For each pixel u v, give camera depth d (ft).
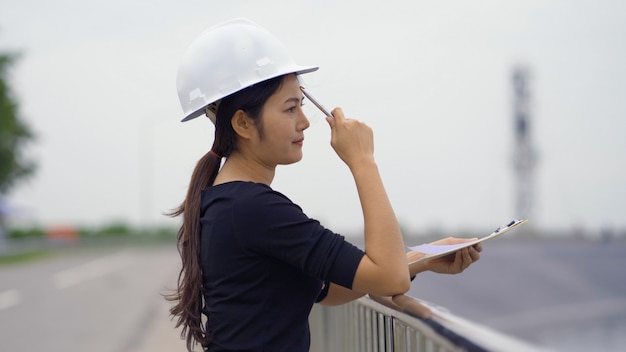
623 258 112.47
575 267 106.22
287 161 7.63
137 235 225.56
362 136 7.37
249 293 7.14
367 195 7.11
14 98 205.26
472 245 7.95
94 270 101.96
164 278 81.82
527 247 134.00
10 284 78.54
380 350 8.82
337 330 12.89
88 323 44.01
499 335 4.96
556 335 65.00
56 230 223.51
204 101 7.66
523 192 216.74
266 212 7.00
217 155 7.82
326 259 6.84
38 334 39.58
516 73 217.15
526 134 218.59
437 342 6.00
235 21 7.98
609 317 72.64
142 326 41.60
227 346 7.25
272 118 7.47
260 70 7.48
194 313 7.53
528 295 86.74
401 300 7.24
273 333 7.16
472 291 87.97
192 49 7.87
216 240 7.22
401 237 7.00
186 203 7.77
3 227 209.56
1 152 203.31
